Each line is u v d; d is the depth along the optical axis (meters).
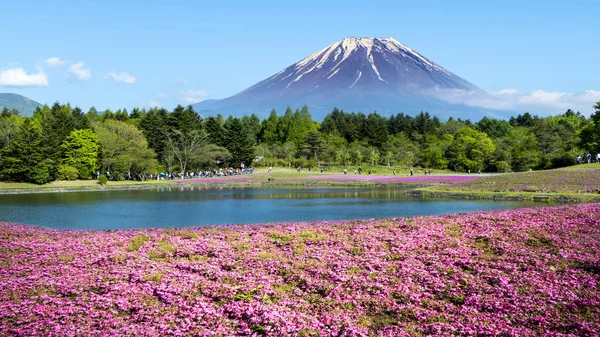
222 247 18.69
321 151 125.25
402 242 18.80
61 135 81.56
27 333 10.50
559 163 94.25
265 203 43.53
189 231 23.48
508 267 15.13
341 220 28.77
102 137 81.88
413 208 38.09
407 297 12.94
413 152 126.12
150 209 39.09
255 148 123.12
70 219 33.25
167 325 10.95
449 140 131.00
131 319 11.41
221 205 42.00
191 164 103.44
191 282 14.03
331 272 14.95
